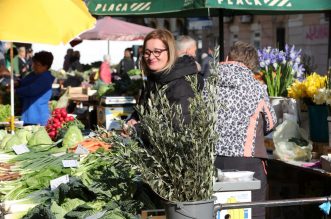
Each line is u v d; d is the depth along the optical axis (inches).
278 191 318.0
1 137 322.7
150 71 224.7
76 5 315.9
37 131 286.4
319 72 1128.2
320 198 177.3
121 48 1238.9
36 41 286.8
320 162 271.0
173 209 163.3
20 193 213.0
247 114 237.6
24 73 790.5
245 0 339.3
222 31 463.8
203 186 164.6
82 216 185.6
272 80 348.8
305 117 309.0
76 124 332.5
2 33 283.1
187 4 343.6
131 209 191.0
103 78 834.8
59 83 775.7
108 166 208.4
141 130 190.4
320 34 1128.2
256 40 1433.3
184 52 362.3
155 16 510.3
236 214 197.2
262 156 241.0
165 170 167.0
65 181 206.8
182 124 167.5
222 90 237.6
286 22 1275.8
